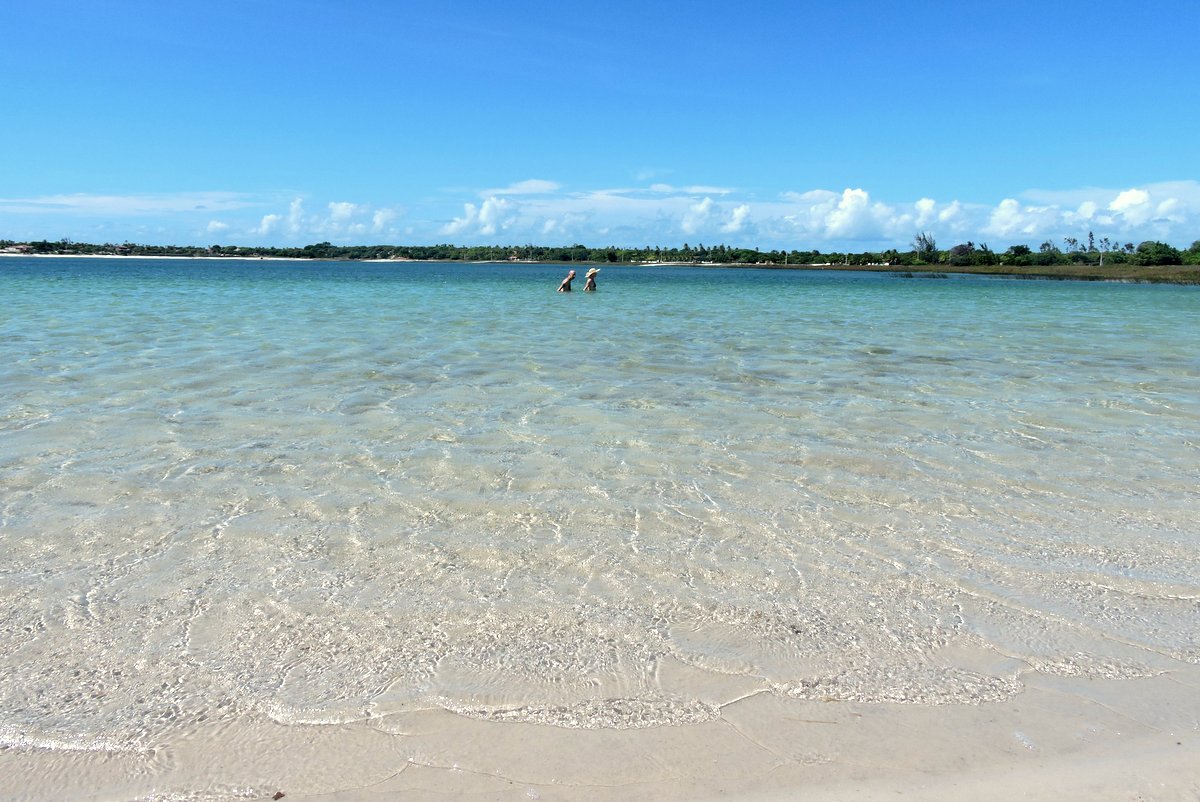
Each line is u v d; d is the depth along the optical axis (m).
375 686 3.27
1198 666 3.53
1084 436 7.66
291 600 3.99
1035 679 3.41
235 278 51.72
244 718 3.05
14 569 4.31
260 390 9.27
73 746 2.88
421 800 2.64
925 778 2.78
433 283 47.69
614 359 12.56
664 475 6.19
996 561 4.63
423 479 5.97
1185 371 12.08
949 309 27.78
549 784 2.72
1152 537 5.03
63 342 13.37
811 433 7.64
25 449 6.57
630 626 3.80
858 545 4.85
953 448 7.14
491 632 3.71
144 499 5.44
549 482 5.95
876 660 3.54
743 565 4.52
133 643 3.56
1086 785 2.76
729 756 2.88
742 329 18.41
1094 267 90.19
